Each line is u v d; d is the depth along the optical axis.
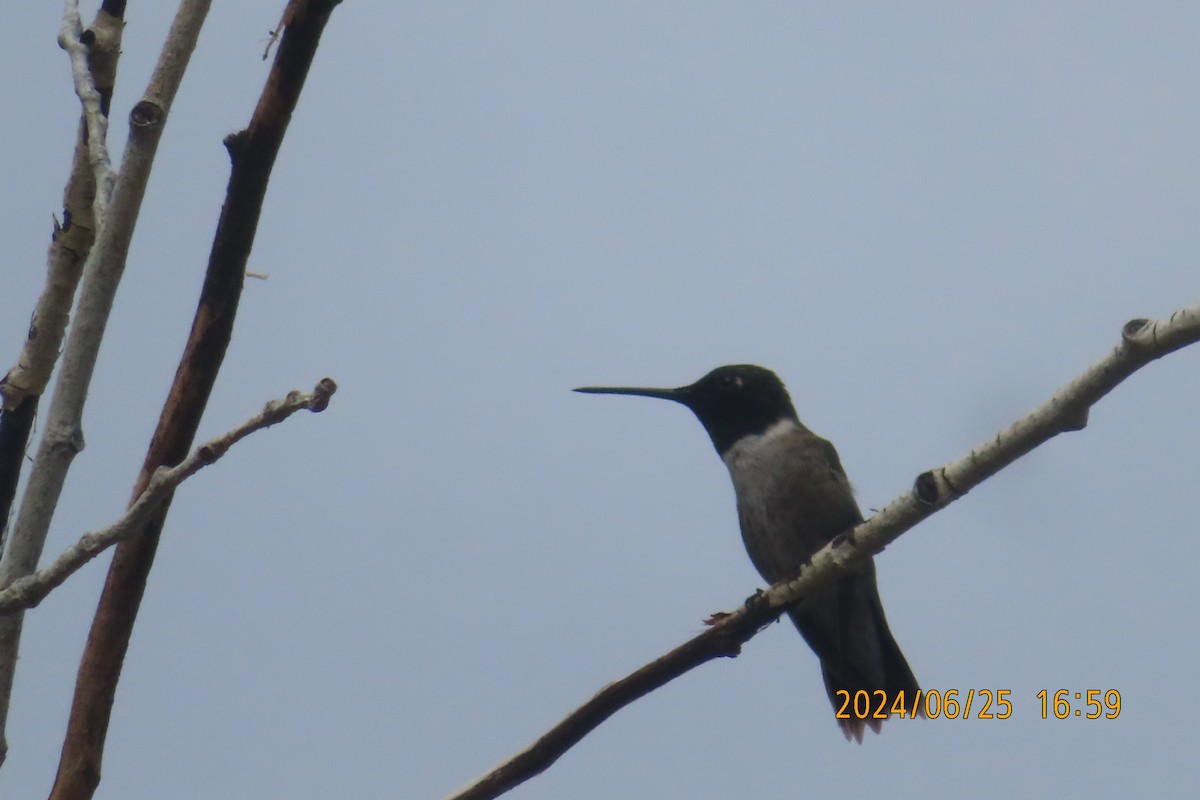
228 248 7.47
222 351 7.55
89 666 7.31
